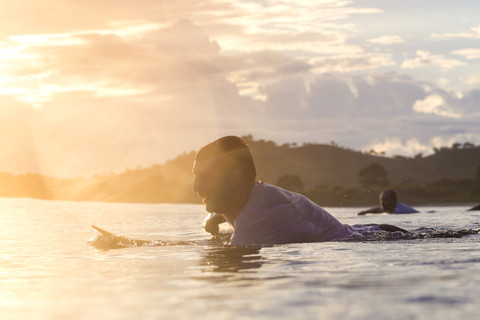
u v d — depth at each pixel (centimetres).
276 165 15062
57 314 119
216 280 163
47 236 432
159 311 117
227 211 336
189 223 666
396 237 333
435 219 643
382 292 134
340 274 169
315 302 123
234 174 326
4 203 1524
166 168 14975
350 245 281
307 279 159
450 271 171
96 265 219
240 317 109
